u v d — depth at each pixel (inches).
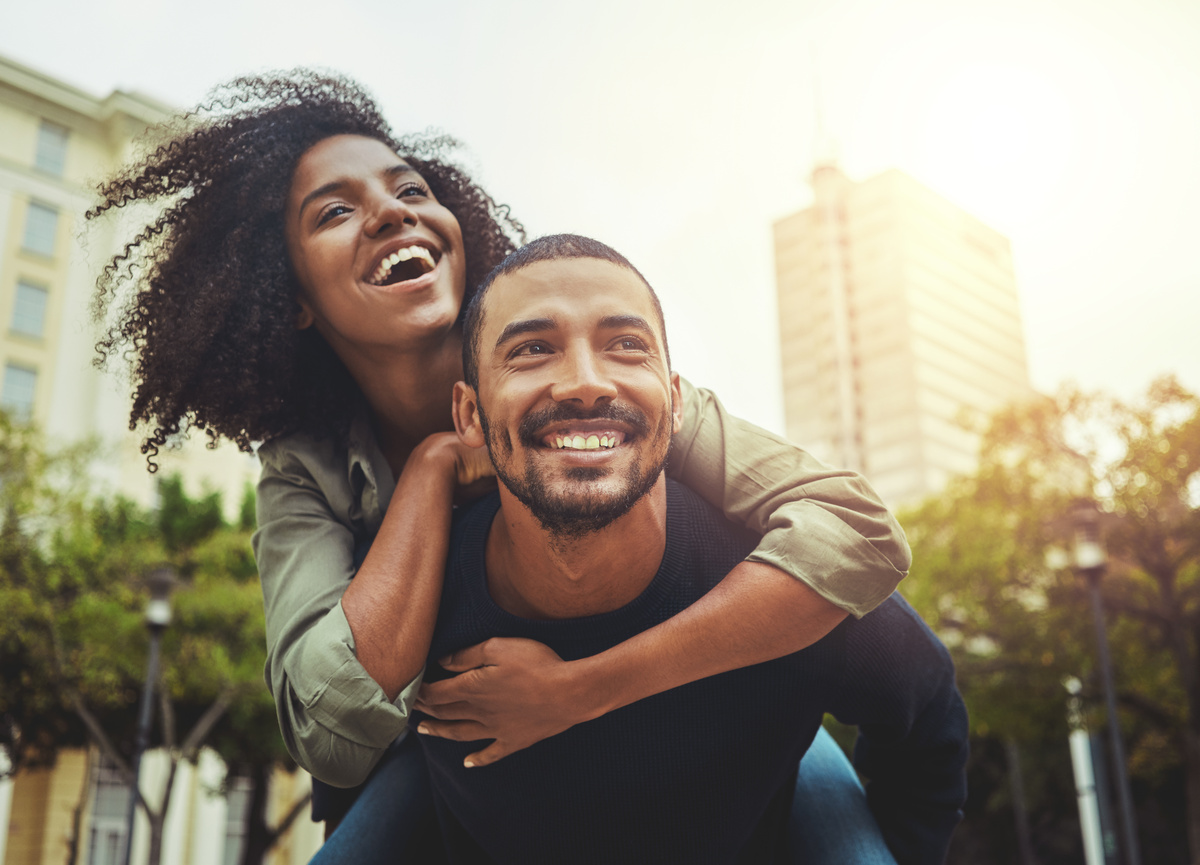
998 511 486.6
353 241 48.4
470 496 47.0
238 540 540.4
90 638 466.3
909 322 3206.2
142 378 57.2
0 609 448.8
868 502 42.6
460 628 41.6
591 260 38.1
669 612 40.9
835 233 3499.0
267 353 51.9
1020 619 471.2
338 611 40.9
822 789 55.2
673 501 43.1
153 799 744.3
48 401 847.1
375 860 53.6
